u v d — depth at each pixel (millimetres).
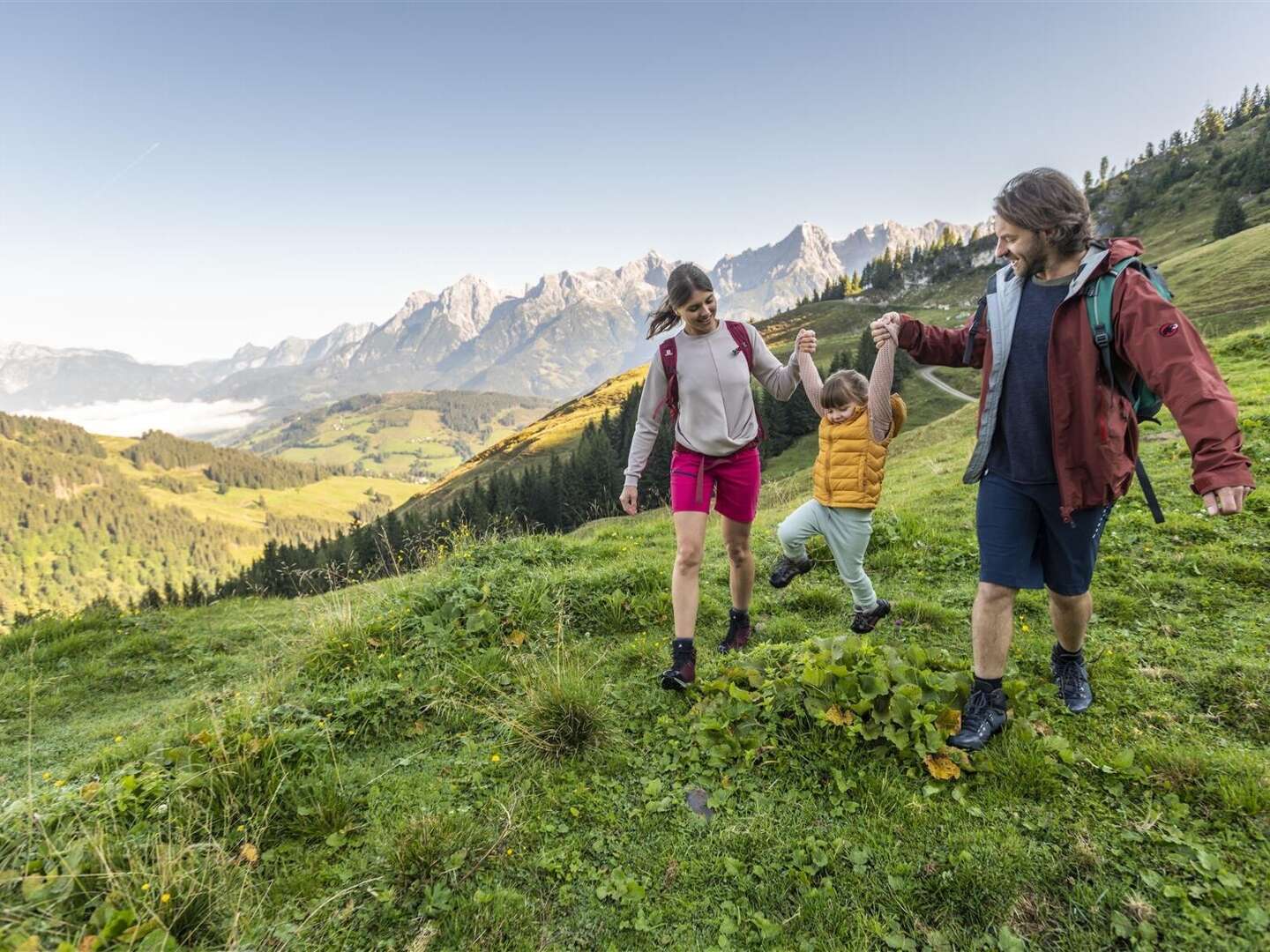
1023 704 3234
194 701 4820
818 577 5715
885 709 3121
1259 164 133625
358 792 3109
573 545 7855
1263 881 2127
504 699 3926
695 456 3900
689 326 3941
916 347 3465
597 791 3014
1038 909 2150
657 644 4566
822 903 2275
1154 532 5633
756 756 3092
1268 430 8016
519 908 2365
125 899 2219
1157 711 3133
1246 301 63531
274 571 55500
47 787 3445
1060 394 2596
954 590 5133
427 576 6836
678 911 2330
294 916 2361
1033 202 2553
